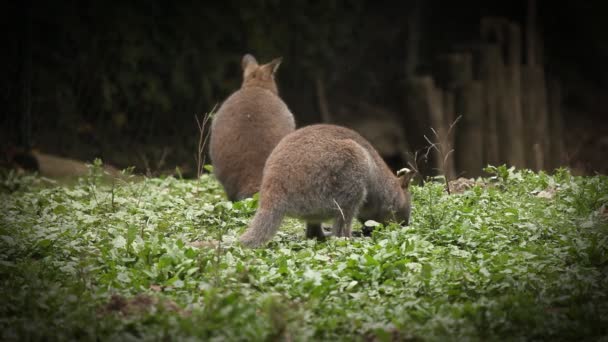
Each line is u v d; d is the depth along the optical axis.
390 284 13.32
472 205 19.27
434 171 35.53
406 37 41.09
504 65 40.09
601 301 12.11
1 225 17.11
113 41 32.38
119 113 32.94
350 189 17.12
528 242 15.69
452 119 37.69
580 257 14.23
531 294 12.46
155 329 11.08
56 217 18.17
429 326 11.39
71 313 11.65
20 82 28.59
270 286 13.43
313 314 12.02
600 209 17.83
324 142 17.11
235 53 35.56
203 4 34.44
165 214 19.03
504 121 38.38
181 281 13.18
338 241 15.92
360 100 40.12
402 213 18.75
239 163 21.17
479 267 13.71
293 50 37.03
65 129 31.78
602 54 51.47
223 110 22.45
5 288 12.89
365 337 11.24
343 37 39.06
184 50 33.91
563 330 11.08
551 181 20.77
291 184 16.62
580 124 49.47
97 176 22.97
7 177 24.91
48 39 31.62
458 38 44.09
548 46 50.50
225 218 18.75
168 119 33.91
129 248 14.97
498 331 11.23
